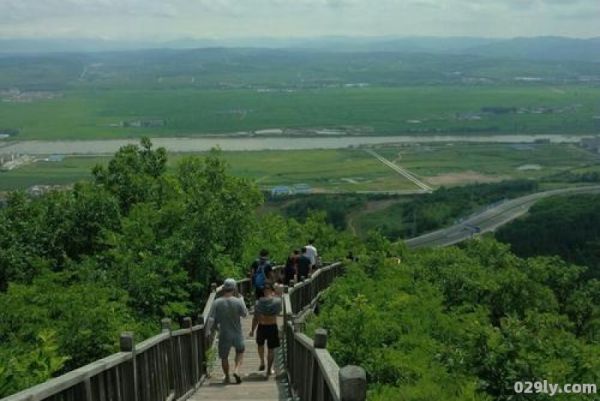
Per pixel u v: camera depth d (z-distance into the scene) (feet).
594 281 68.18
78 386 20.56
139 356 27.76
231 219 73.41
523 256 215.92
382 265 65.72
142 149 86.22
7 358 24.72
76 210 65.46
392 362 31.27
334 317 36.35
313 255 74.90
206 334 45.39
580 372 27.14
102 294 41.75
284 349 47.24
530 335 27.04
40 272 57.11
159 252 60.80
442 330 41.50
